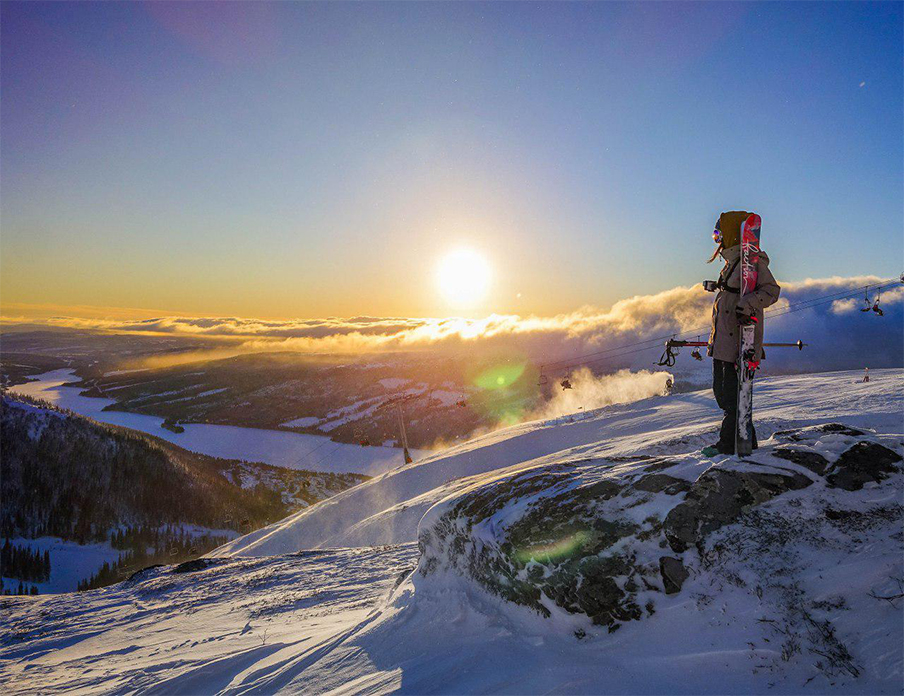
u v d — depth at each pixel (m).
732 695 2.73
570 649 3.50
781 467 3.61
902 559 2.97
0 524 84.56
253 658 5.34
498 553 4.18
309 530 34.31
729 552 3.39
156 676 5.68
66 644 8.59
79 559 81.25
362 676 3.98
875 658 2.61
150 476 104.94
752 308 3.80
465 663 3.62
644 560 3.56
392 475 41.81
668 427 33.09
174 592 11.79
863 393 22.98
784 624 2.97
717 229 4.16
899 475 3.39
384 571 11.02
